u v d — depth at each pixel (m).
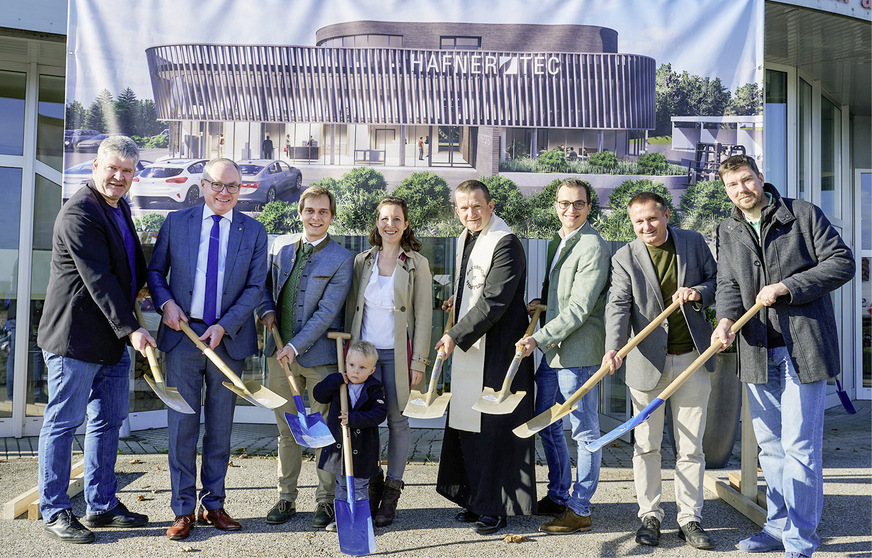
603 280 3.46
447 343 3.40
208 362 3.37
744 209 3.21
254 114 4.64
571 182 3.61
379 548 3.20
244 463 4.72
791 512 3.04
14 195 5.60
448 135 4.65
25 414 5.62
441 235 4.69
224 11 4.61
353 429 3.34
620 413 5.66
